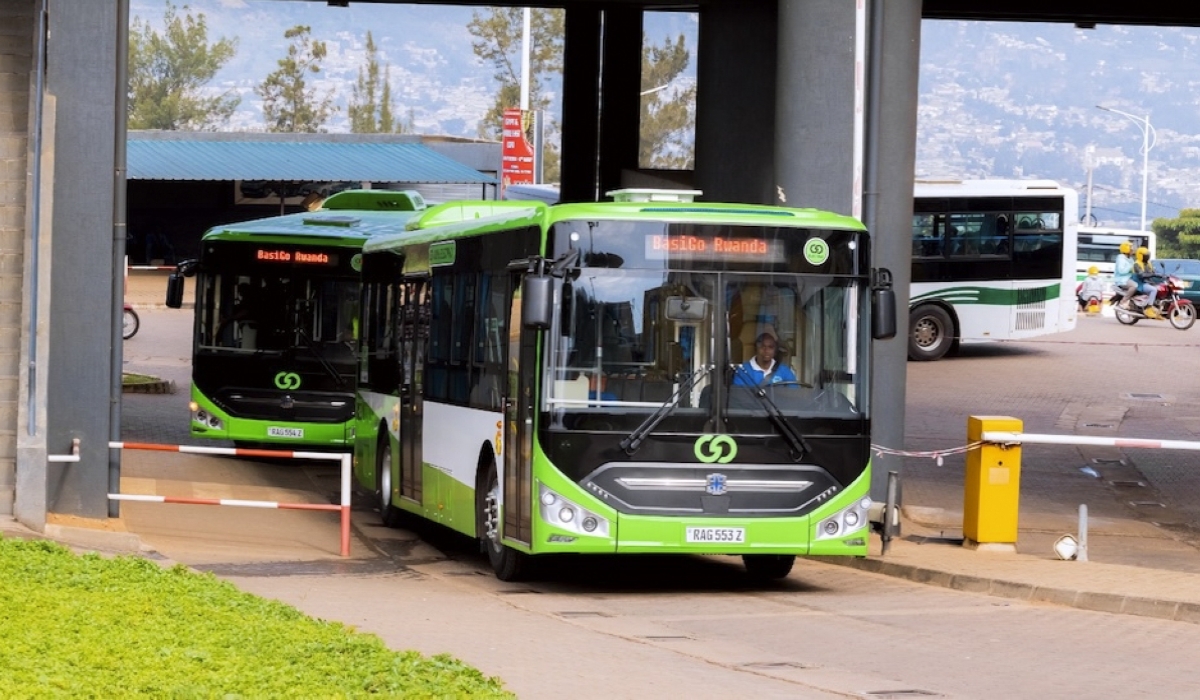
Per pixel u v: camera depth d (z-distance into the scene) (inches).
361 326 892.6
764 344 595.8
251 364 1016.9
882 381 778.2
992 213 1673.2
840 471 596.7
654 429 584.4
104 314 695.7
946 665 465.1
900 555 689.0
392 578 646.5
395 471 803.4
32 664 363.9
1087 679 447.2
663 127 1219.9
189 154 2691.9
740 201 1131.9
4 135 678.5
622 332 587.5
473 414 673.0
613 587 634.2
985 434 698.2
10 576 495.5
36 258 660.1
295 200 2817.4
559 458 581.9
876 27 756.0
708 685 416.2
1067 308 1689.2
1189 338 2016.5
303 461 1072.2
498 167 2878.9
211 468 997.2
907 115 780.6
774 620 548.4
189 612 458.3
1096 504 899.4
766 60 1120.2
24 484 653.3
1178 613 555.8
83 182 692.7
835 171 773.3
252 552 703.7
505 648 466.3
